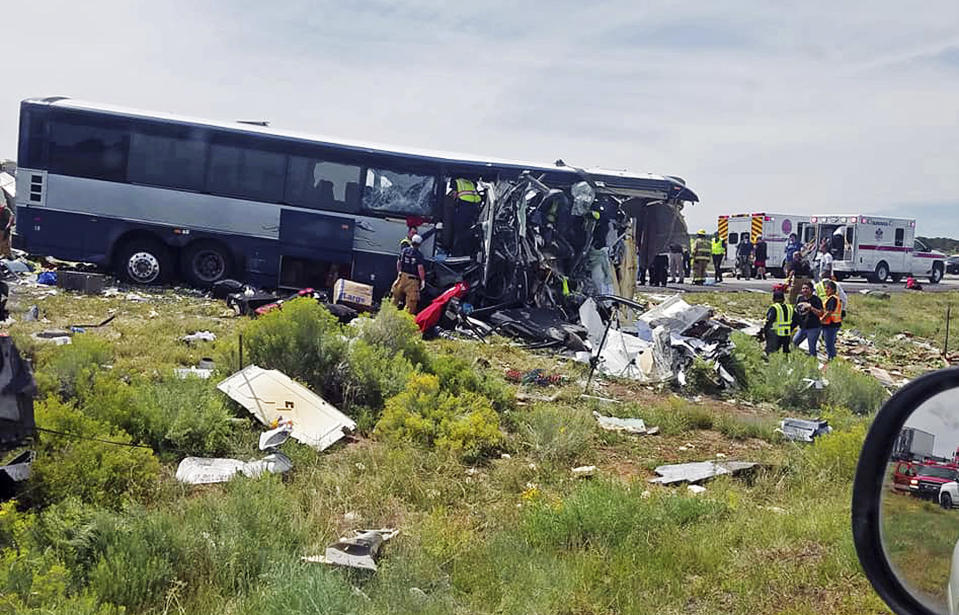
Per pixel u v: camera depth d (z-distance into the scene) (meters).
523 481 7.64
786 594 5.08
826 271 16.86
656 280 30.78
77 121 18.66
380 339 11.54
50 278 18.08
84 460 6.00
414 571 5.21
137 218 18.80
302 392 9.16
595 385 12.97
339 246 19.09
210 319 15.09
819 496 7.54
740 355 14.50
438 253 19.02
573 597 4.96
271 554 5.29
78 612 4.12
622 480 8.04
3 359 5.08
